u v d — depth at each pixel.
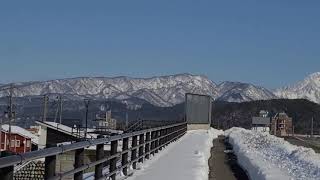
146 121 49.81
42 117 61.97
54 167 8.69
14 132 50.91
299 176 19.67
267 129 128.50
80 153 10.87
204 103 71.12
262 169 21.55
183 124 50.97
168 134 33.06
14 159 6.75
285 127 143.62
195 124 67.25
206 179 19.91
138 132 19.55
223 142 50.09
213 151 37.00
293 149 32.91
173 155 26.05
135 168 19.39
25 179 17.25
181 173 18.61
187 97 64.94
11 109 45.75
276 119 143.88
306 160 25.34
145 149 23.14
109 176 14.30
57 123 48.62
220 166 27.11
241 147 34.62
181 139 43.19
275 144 39.50
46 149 8.09
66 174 9.55
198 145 35.69
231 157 32.81
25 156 7.14
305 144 63.28
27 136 52.03
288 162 25.20
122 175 16.83
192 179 17.30
